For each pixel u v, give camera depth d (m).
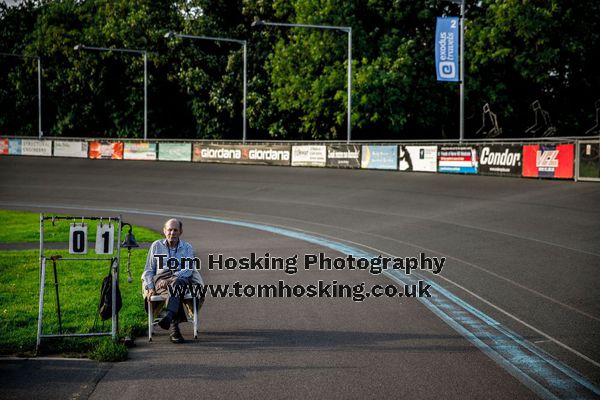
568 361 15.13
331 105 88.25
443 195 48.56
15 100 121.88
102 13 112.19
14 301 21.20
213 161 80.69
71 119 113.69
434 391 13.07
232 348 16.09
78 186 70.06
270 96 99.44
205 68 104.62
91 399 12.68
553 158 49.19
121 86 112.44
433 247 32.34
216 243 35.25
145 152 86.25
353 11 87.56
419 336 17.09
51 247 34.62
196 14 107.38
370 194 52.84
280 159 74.56
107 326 17.97
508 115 85.19
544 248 30.19
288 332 17.53
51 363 14.90
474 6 89.44
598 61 85.94
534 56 81.25
